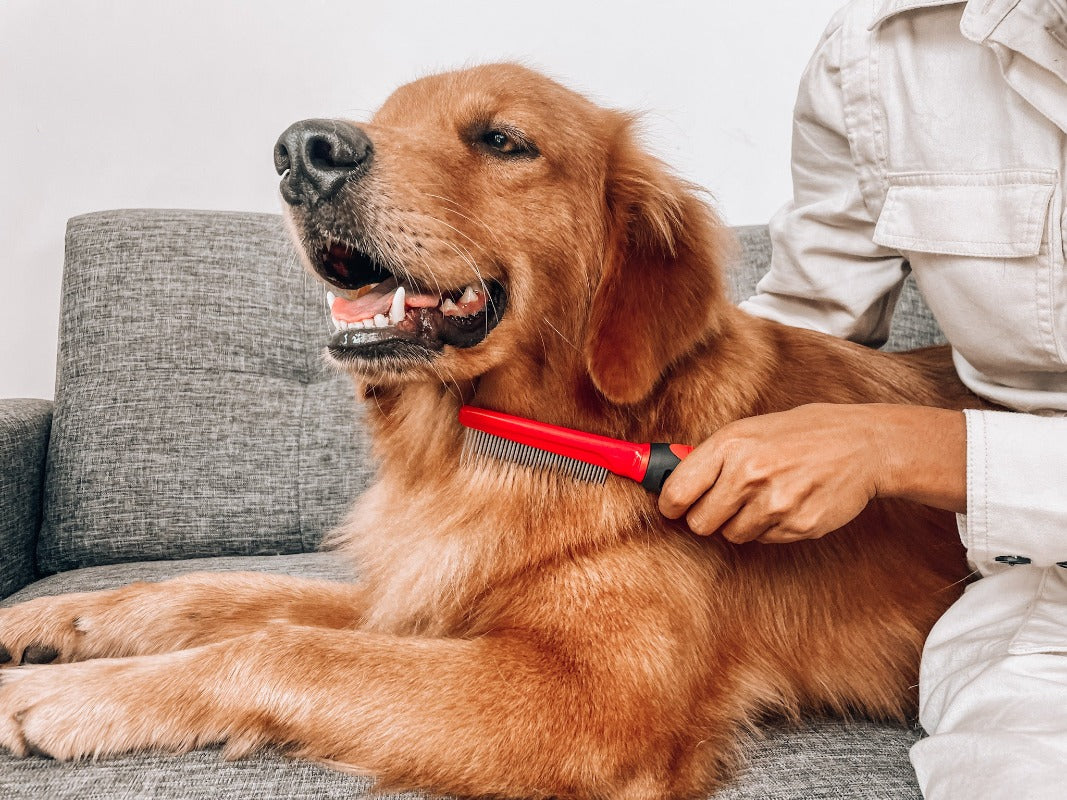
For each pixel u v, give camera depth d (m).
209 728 1.15
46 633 1.45
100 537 2.30
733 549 1.39
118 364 2.40
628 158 1.49
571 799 1.13
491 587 1.34
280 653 1.18
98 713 1.14
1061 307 1.17
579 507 1.30
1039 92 1.12
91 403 2.36
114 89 2.79
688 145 2.91
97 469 2.32
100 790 1.06
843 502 1.12
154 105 2.81
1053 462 1.07
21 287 2.85
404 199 1.30
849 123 1.45
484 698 1.14
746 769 1.21
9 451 2.18
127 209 2.56
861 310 1.69
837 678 1.43
